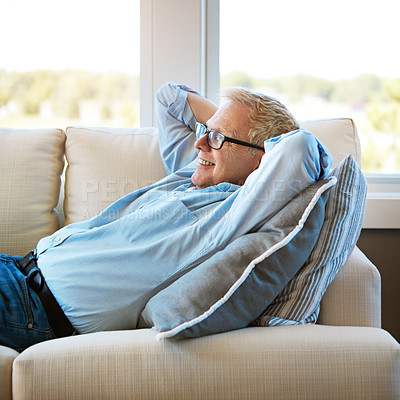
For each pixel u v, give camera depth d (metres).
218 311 1.06
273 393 1.00
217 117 1.38
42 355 1.02
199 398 1.00
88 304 1.21
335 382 1.00
